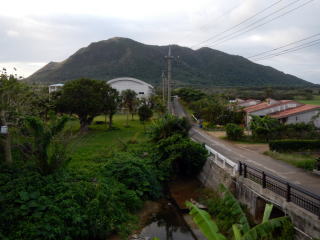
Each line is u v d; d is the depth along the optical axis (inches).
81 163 766.5
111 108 1480.1
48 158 570.6
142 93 2805.1
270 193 406.6
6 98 663.1
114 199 534.9
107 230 455.2
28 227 394.6
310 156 751.7
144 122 1695.4
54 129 585.0
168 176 759.7
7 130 635.5
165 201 639.1
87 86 1346.0
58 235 401.7
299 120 1248.8
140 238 466.3
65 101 1243.2
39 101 863.7
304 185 486.9
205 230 249.9
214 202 548.1
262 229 270.8
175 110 2442.2
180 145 749.3
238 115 1537.9
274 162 700.7
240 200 499.8
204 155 737.0
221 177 595.8
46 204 447.8
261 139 1077.8
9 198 445.4
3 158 681.6
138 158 796.0
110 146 1031.6
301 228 333.1
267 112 1418.6
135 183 639.1
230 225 430.3
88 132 1409.9
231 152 854.5
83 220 438.3
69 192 484.4
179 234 484.1
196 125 1648.6
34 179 522.6
